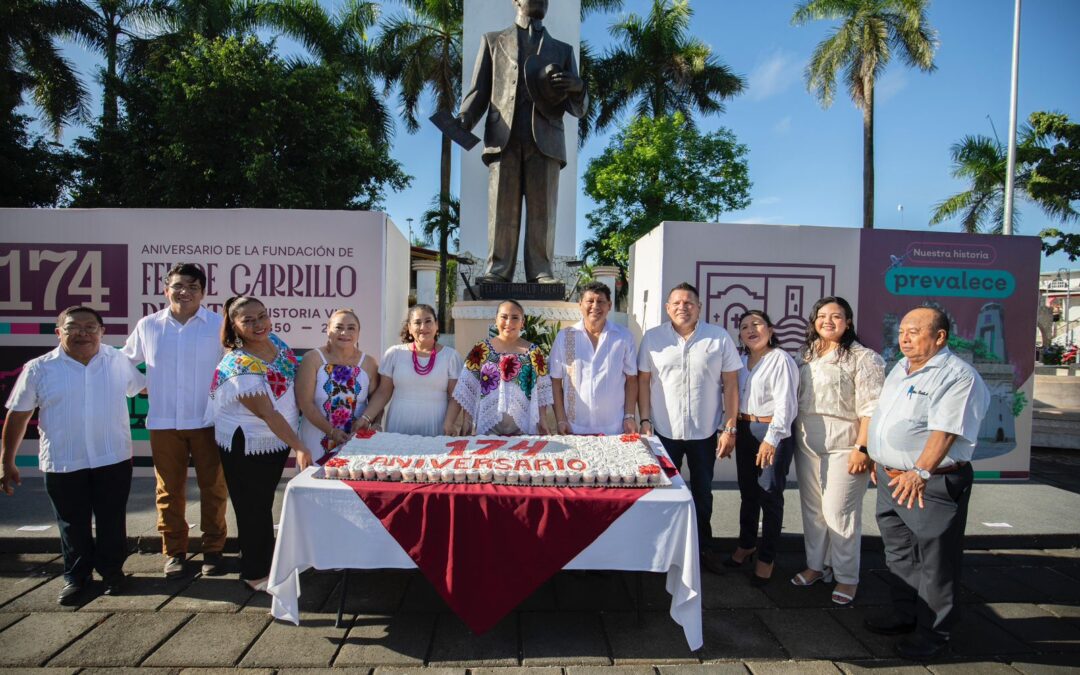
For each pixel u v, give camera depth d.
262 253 4.99
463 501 2.52
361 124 16.52
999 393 5.39
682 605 2.56
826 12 17.25
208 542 3.27
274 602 2.61
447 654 2.56
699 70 19.45
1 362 4.89
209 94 12.39
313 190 13.50
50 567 3.38
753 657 2.59
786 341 5.29
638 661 2.54
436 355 3.48
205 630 2.72
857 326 5.31
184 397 3.21
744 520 3.46
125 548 3.13
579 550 2.50
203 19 16.11
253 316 2.93
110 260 4.93
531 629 2.77
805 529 3.27
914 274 5.32
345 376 3.25
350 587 3.14
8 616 2.83
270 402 2.92
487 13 13.64
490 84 5.14
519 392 3.36
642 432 3.51
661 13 19.27
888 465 2.74
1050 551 3.94
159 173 13.26
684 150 17.78
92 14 16.03
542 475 2.62
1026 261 5.38
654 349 3.50
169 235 4.95
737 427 3.47
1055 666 2.58
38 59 15.71
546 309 5.04
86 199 14.08
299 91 13.43
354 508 2.55
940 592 2.58
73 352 2.99
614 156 18.17
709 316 5.25
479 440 3.09
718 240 5.23
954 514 2.58
